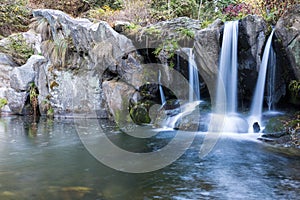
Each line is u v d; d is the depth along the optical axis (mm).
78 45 7078
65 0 11102
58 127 5840
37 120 6797
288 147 4090
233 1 9008
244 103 6082
